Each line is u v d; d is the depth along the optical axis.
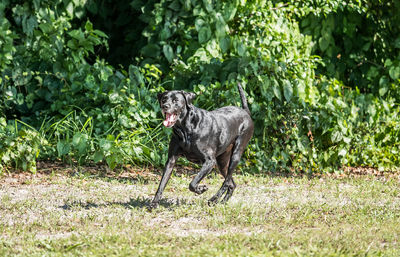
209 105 11.99
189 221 7.34
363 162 13.41
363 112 13.59
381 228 7.01
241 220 7.33
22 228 6.76
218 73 12.44
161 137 11.89
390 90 15.23
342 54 15.27
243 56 12.12
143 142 11.65
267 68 12.34
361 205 8.59
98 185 9.80
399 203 8.87
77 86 12.23
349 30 15.09
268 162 12.09
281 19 13.39
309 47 14.17
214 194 9.36
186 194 9.31
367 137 13.31
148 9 13.30
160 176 10.88
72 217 7.37
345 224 7.25
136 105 11.60
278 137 12.36
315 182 11.02
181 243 6.08
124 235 6.34
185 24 13.17
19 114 13.02
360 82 15.55
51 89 12.53
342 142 12.74
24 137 10.69
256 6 13.10
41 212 7.65
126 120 11.52
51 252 5.70
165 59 13.28
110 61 14.74
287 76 12.55
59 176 10.40
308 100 12.57
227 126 8.41
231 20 13.20
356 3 14.71
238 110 8.92
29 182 9.79
